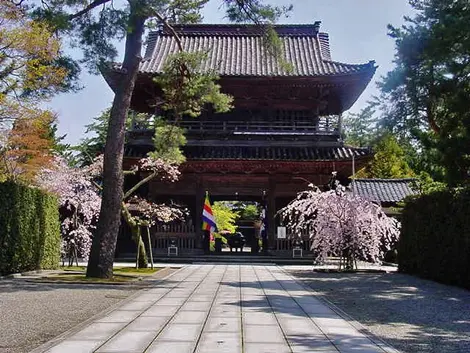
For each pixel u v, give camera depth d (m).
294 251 27.17
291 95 29.83
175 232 28.05
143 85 28.75
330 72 28.34
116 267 20.78
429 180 29.92
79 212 22.83
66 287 13.23
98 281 14.37
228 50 32.94
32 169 20.20
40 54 17.38
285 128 29.78
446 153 14.05
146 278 16.08
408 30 16.02
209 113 30.50
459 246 14.66
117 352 6.16
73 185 21.61
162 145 19.23
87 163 28.78
